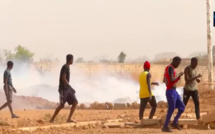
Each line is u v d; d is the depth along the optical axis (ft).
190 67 112.16
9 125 110.52
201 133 96.63
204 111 144.97
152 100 113.50
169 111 98.43
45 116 123.13
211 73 200.23
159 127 108.06
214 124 106.63
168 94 98.68
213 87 198.70
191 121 107.34
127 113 147.33
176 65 99.86
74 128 106.73
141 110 114.32
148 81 112.78
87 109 183.93
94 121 117.29
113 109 180.24
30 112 150.10
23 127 103.35
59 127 106.11
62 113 144.15
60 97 111.96
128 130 102.47
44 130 101.71
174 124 103.45
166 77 99.14
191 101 178.81
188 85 111.75
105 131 101.19
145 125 109.29
